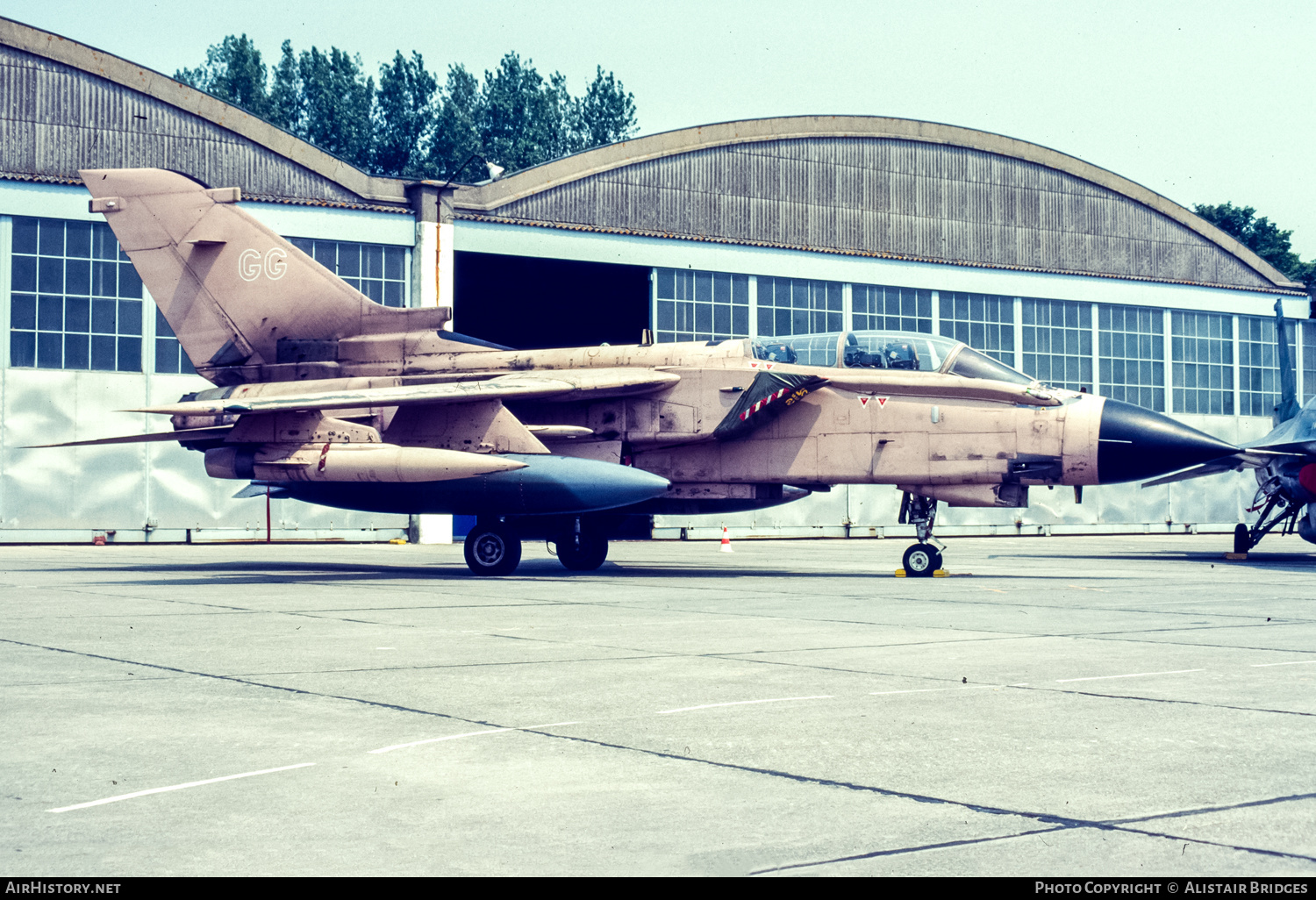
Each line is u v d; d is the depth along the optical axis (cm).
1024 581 1620
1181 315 4194
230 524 2928
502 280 3956
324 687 670
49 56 2781
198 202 1853
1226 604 1243
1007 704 625
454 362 1792
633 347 1788
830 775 471
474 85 8681
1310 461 2227
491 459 1584
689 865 360
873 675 722
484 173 8362
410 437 1692
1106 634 944
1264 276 4378
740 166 3525
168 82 2889
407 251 3041
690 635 926
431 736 539
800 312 3553
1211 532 4200
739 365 1692
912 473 1612
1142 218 4188
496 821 405
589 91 8862
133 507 2828
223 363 1873
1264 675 723
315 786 450
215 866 356
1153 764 489
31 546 2719
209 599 1242
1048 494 3956
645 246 3303
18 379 2706
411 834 389
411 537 3075
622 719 580
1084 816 413
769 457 1691
